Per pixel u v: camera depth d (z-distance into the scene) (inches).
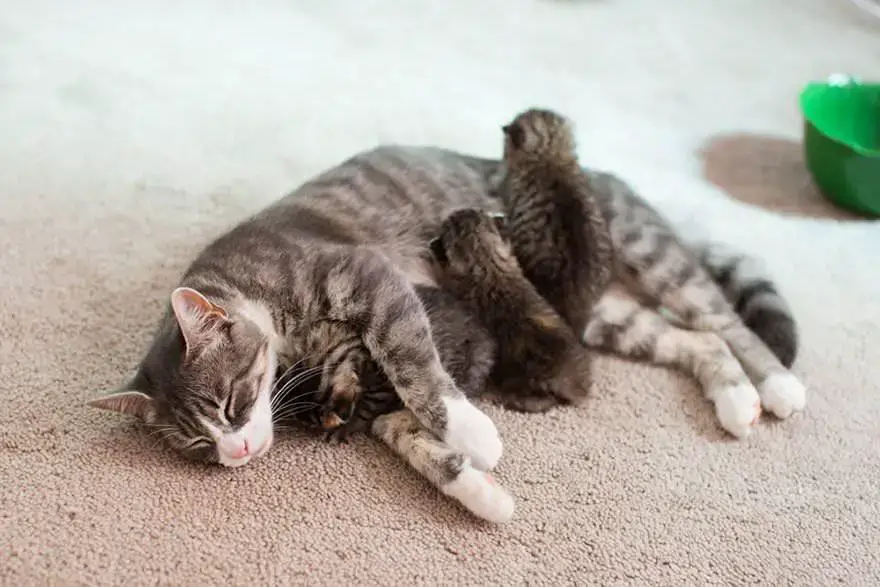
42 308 39.9
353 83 54.5
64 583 31.8
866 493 34.9
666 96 54.6
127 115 51.1
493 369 37.4
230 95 53.0
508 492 34.4
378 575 32.3
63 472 34.4
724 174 49.1
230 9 62.6
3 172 46.5
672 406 37.5
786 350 38.5
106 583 31.8
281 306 35.6
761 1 65.0
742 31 61.1
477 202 42.4
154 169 47.5
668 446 36.1
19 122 50.0
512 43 59.3
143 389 33.7
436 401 34.9
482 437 34.5
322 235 37.8
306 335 36.1
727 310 39.6
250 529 33.2
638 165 49.3
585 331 39.3
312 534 33.2
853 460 35.8
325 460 35.2
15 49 56.2
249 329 34.6
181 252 42.9
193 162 48.1
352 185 39.6
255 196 46.2
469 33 60.4
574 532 33.5
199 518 33.4
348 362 36.1
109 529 33.0
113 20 60.3
